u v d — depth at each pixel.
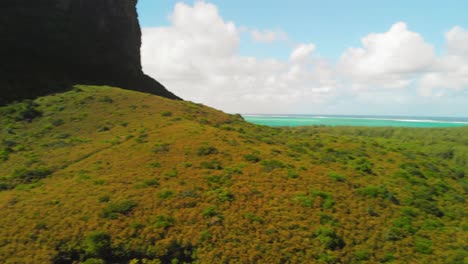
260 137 79.44
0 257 32.06
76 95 96.25
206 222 37.53
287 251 34.81
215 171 49.84
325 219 41.03
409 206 51.31
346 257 35.53
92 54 124.31
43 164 57.66
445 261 37.41
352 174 60.81
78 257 33.03
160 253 33.47
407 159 85.12
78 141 68.31
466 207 58.25
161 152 56.31
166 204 40.00
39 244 33.75
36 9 114.56
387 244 38.97
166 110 89.19
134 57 144.88
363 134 191.88
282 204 42.91
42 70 106.94
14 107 83.38
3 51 103.00
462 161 121.06
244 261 32.91
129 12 144.62
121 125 77.38
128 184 44.94
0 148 64.75
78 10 124.81
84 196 41.69
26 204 40.84
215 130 72.50
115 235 34.72
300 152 71.75
